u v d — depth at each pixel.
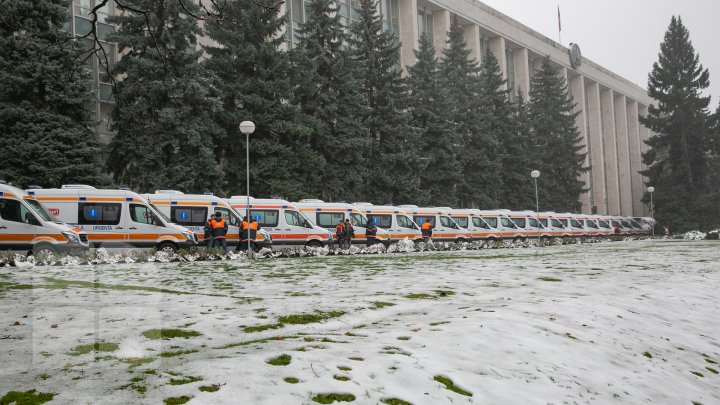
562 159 62.50
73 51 24.97
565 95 64.44
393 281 10.32
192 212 21.77
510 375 3.86
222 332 5.15
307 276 11.76
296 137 32.66
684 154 66.38
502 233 40.53
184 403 2.83
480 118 50.53
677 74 69.56
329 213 27.38
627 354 5.09
